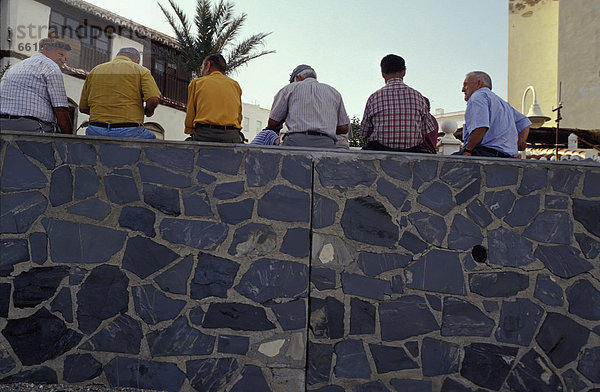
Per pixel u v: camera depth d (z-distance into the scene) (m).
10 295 4.46
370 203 4.71
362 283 4.61
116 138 4.64
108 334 4.48
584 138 12.67
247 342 4.50
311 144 5.18
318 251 4.63
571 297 4.66
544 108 18.77
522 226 4.73
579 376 4.57
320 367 4.49
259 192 4.68
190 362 4.47
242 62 17.91
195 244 4.61
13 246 4.51
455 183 4.76
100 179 4.63
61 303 4.48
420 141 5.26
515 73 19.55
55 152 4.62
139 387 4.43
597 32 16.20
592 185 4.79
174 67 18.09
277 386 4.46
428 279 4.64
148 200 4.64
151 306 4.52
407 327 4.57
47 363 4.43
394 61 5.36
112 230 4.59
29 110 4.83
